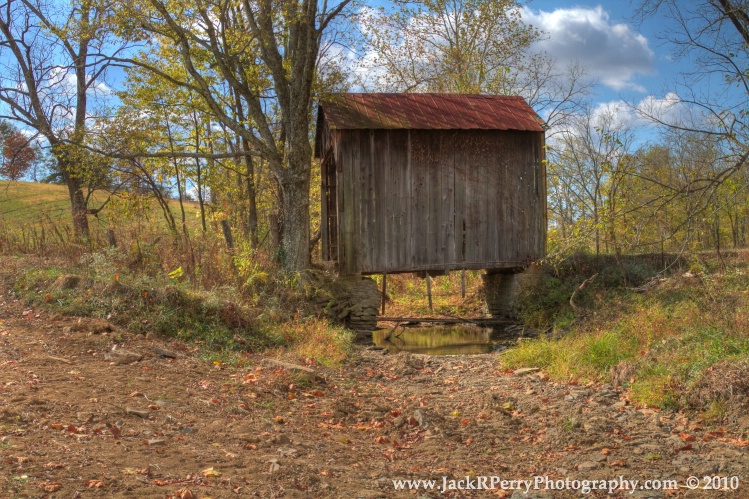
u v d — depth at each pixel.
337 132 18.56
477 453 6.92
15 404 6.21
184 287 12.95
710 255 19.88
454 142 19.30
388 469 6.06
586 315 15.90
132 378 8.12
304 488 5.11
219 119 19.23
